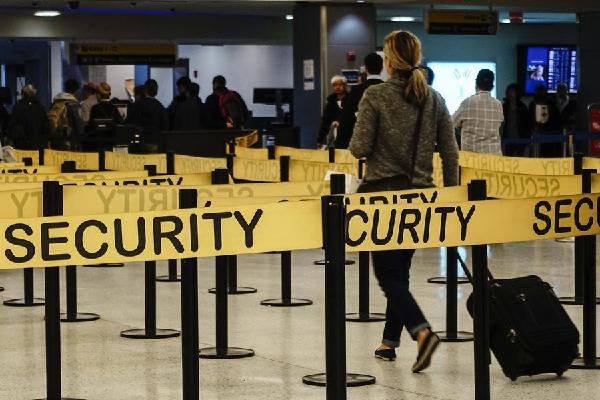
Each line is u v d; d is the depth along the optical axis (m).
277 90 37.34
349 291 12.86
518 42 40.69
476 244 7.51
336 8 31.02
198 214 6.67
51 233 6.51
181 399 8.18
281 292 12.59
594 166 14.23
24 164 14.67
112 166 16.61
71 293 11.30
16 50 42.50
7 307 12.22
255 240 6.73
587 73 34.31
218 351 9.63
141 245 6.62
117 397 8.26
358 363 9.19
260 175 14.45
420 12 35.41
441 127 8.99
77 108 25.47
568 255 15.98
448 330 10.14
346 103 15.91
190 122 28.73
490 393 8.12
